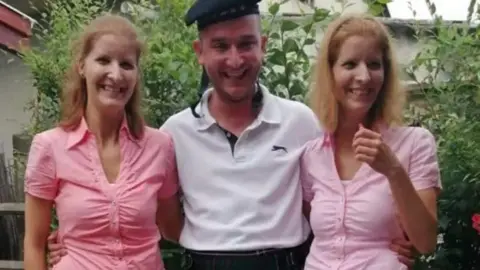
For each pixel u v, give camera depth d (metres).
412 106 4.26
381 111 3.06
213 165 3.28
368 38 2.97
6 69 6.75
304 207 3.27
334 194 3.03
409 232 2.88
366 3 4.64
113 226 2.98
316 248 3.05
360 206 2.95
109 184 3.02
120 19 3.15
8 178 5.77
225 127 3.33
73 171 3.04
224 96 3.30
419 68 4.41
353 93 2.98
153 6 4.92
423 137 3.00
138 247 3.04
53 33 5.25
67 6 5.14
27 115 6.72
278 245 3.20
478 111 4.11
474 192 3.94
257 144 3.30
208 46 3.29
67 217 3.02
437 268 4.05
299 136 3.32
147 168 3.12
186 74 4.27
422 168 2.96
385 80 3.04
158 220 3.39
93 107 3.09
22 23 6.28
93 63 3.05
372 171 2.97
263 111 3.33
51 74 4.93
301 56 4.33
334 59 3.03
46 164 3.06
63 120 3.15
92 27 3.10
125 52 3.06
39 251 3.13
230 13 3.23
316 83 3.12
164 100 4.38
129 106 3.15
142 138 3.16
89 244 3.01
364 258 2.93
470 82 4.17
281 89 4.33
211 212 3.24
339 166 3.09
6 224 5.69
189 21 3.34
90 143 3.08
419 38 4.60
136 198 3.03
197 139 3.32
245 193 3.22
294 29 4.36
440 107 4.19
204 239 3.25
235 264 3.18
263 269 3.18
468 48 4.25
